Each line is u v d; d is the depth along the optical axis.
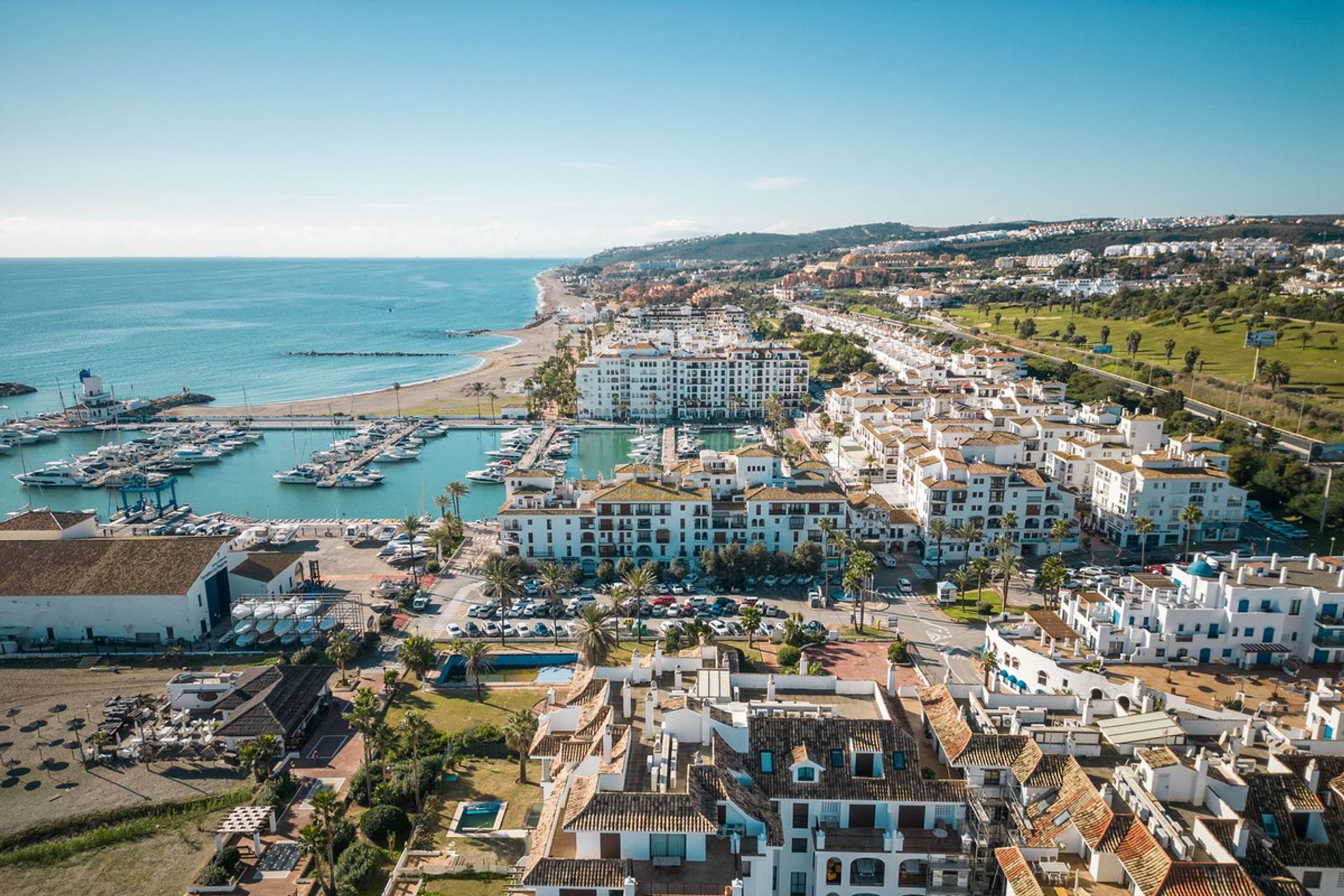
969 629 160.88
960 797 74.69
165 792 110.31
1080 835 72.12
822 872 73.94
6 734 125.00
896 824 75.00
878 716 84.69
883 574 189.38
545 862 67.12
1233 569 139.38
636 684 92.06
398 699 134.88
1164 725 83.94
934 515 198.38
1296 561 144.38
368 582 185.62
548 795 78.00
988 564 173.38
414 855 95.19
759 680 91.62
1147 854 67.69
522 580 180.25
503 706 133.00
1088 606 138.75
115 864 97.25
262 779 111.62
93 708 132.62
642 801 69.06
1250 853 70.56
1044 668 120.06
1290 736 89.19
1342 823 74.38
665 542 192.38
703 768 72.44
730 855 69.06
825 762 76.12
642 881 66.44
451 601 175.75
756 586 181.75
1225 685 119.25
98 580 156.75
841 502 190.88
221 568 168.00
